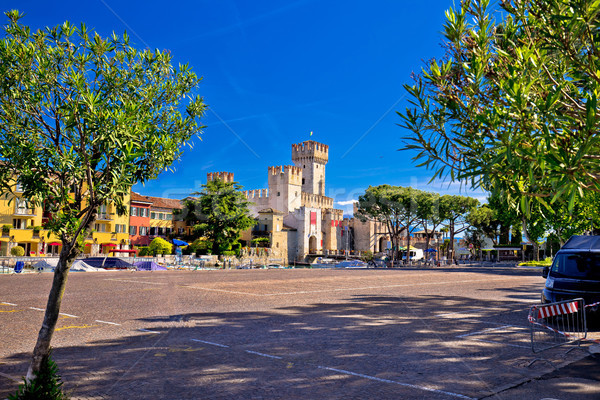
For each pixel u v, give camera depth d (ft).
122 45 17.40
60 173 15.23
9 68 15.14
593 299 38.29
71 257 15.84
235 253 219.20
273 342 30.68
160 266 137.28
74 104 15.02
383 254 304.91
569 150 14.11
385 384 21.31
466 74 16.65
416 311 47.26
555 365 25.23
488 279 103.71
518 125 14.21
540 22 15.88
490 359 26.61
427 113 17.19
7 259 125.18
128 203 201.67
